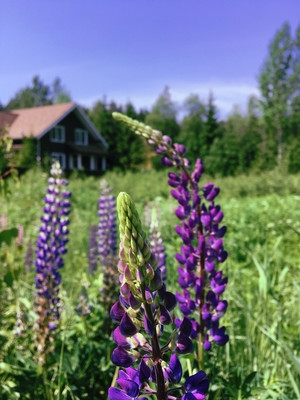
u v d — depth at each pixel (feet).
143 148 176.04
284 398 8.68
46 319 11.39
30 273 19.74
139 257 4.42
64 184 12.85
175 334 4.72
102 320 13.62
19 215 39.52
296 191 69.00
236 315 13.46
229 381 9.63
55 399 10.16
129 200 4.45
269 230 28.43
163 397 4.71
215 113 170.19
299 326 11.55
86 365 10.61
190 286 8.36
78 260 26.09
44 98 324.19
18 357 11.19
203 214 8.66
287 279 17.81
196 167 8.83
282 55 163.02
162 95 278.05
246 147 139.85
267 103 166.20
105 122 172.24
